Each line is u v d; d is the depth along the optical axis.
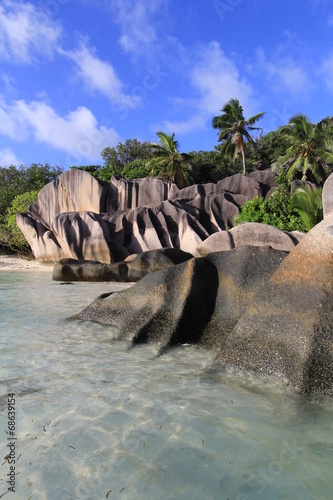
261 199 21.17
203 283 5.39
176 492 2.21
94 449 2.62
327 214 4.30
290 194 21.03
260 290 4.42
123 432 2.84
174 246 21.33
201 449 2.63
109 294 6.72
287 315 4.01
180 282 5.47
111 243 20.98
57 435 2.79
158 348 4.93
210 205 22.92
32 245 24.58
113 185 26.31
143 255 14.98
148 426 2.94
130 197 25.89
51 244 22.84
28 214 26.88
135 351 4.85
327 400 3.32
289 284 4.21
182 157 32.34
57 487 2.24
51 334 5.73
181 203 23.11
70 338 5.48
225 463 2.48
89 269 15.05
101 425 2.95
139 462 2.48
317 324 3.72
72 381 3.85
